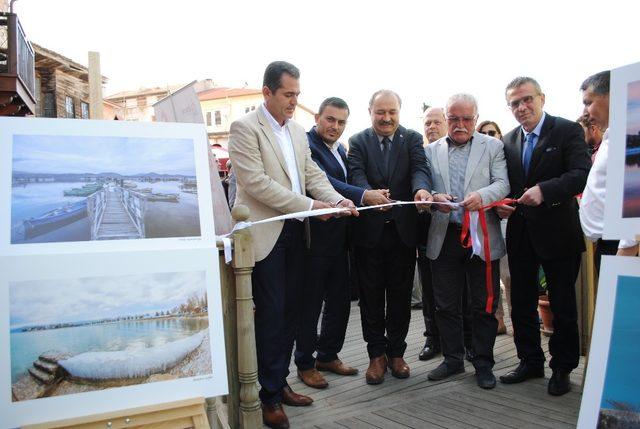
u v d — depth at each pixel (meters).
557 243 2.82
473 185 3.02
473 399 2.87
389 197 3.10
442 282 3.17
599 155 2.21
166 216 1.71
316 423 2.61
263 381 2.51
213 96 34.66
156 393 1.57
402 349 3.30
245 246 2.14
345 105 3.21
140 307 1.60
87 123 1.70
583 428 1.49
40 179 1.59
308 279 3.02
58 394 1.48
